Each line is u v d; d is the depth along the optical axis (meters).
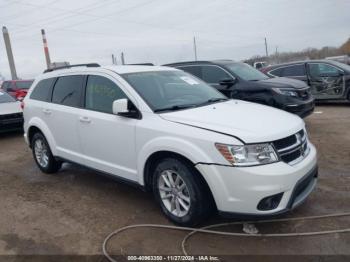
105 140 4.69
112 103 4.68
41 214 4.63
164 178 4.08
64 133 5.44
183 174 3.81
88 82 5.12
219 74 8.77
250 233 3.80
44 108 5.82
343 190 4.76
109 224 4.24
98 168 4.94
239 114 4.13
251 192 3.43
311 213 4.18
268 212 3.49
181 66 9.39
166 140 3.88
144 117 4.23
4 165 7.18
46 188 5.59
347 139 7.45
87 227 4.20
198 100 4.80
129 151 4.39
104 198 5.05
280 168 3.51
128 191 5.26
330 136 7.82
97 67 5.15
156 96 4.50
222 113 4.16
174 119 4.00
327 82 12.04
